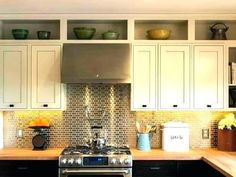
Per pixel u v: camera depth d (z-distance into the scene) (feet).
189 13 13.33
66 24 13.47
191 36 13.39
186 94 13.29
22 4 12.14
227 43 13.37
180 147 13.46
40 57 13.38
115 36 13.53
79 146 13.83
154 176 12.40
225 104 13.29
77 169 11.96
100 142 13.55
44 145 13.57
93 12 13.25
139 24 14.46
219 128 13.52
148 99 13.33
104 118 14.26
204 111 13.94
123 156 12.04
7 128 14.23
